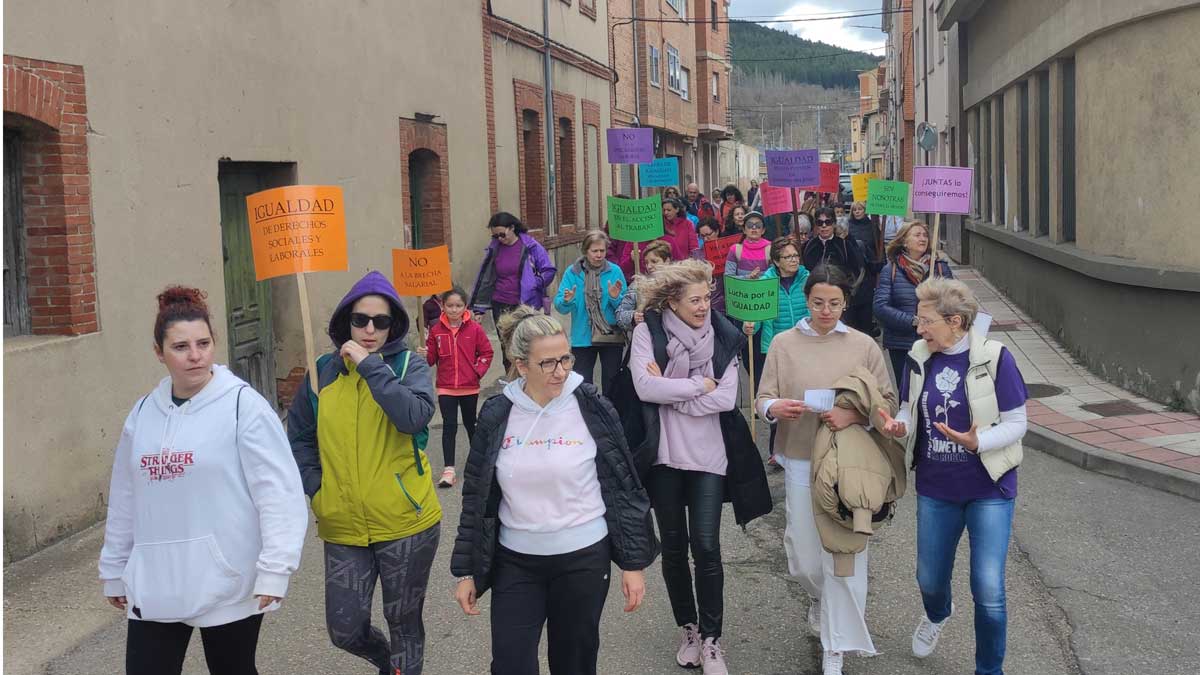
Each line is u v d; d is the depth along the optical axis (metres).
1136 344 10.15
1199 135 9.19
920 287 4.46
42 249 7.12
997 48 18.25
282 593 3.49
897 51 44.25
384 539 4.17
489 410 3.90
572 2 22.52
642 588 3.90
